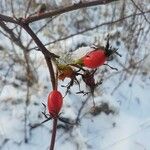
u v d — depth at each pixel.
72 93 3.09
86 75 0.99
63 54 0.96
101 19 3.64
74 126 2.95
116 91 3.27
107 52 0.91
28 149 2.83
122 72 3.38
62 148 2.84
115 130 3.01
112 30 3.50
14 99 3.05
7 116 2.96
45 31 3.46
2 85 3.13
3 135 2.85
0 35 3.29
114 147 2.90
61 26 3.49
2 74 3.17
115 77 3.35
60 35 3.44
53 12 0.92
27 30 0.94
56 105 0.88
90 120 3.02
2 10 3.28
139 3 3.34
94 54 0.91
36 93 3.10
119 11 3.58
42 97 3.10
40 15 0.93
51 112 0.88
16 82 3.17
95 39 3.44
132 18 3.38
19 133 2.89
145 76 3.44
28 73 2.77
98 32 3.57
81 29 3.57
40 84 3.16
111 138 2.96
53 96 0.89
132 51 3.45
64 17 3.54
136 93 3.31
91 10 3.66
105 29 3.60
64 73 0.96
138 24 3.41
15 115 2.97
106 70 3.35
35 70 3.15
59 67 0.96
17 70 3.18
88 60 0.92
